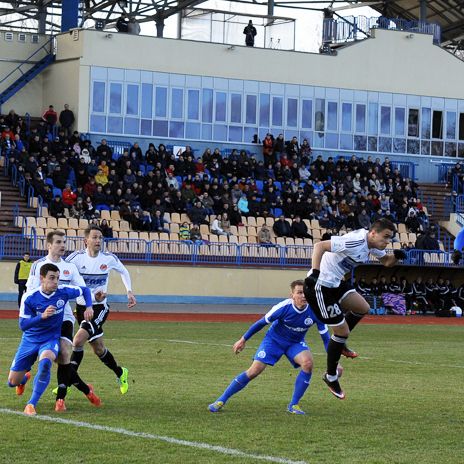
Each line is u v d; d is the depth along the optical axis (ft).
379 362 77.25
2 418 45.11
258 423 45.21
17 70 198.80
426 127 222.07
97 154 177.58
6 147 173.68
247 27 210.18
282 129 209.46
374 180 198.18
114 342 89.76
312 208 185.78
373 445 40.65
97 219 164.25
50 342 47.03
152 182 173.37
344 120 214.69
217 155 188.34
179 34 222.07
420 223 194.39
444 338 106.63
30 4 226.79
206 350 83.30
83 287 49.26
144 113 197.77
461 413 50.01
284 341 48.83
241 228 177.17
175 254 166.20
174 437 41.16
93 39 192.95
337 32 222.28
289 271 172.35
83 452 37.81
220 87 204.23
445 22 244.83
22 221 162.40
